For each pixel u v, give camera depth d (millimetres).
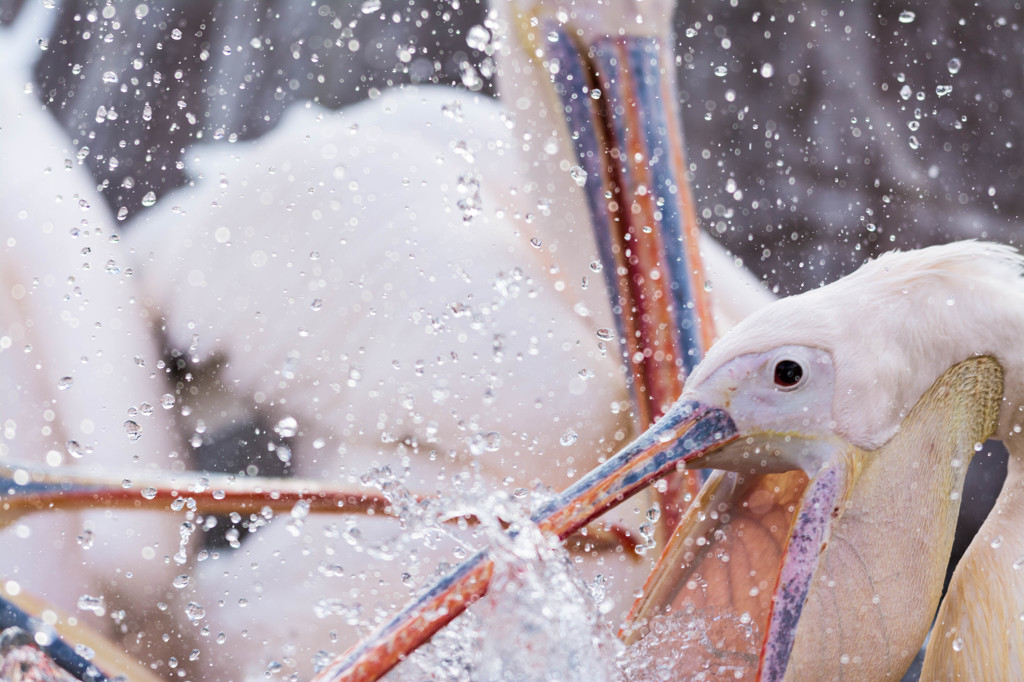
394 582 4855
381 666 4402
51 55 8086
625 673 4461
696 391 4449
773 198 9047
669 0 4855
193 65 8609
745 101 9789
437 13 9289
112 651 4656
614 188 4828
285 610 4879
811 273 8547
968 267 4453
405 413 4926
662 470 4441
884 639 4441
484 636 4434
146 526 4938
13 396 5020
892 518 4441
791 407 4434
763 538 4488
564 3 4832
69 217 5121
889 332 4434
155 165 7785
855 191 9172
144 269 5133
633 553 4828
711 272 5090
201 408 5055
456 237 4988
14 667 4574
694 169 9289
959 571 4492
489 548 4434
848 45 10031
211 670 4883
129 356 5062
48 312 5062
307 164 5090
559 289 4941
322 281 5012
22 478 4754
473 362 4918
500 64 4930
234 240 5082
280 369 5004
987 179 9250
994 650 4461
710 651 4477
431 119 5324
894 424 4434
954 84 9867
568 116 4844
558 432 4902
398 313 4961
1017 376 4449
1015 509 4484
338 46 9125
